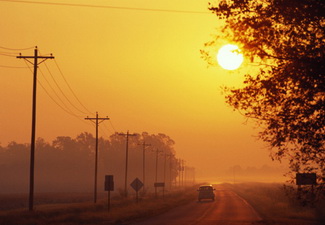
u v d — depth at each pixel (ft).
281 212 224.74
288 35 96.12
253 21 97.09
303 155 103.35
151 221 190.60
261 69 98.68
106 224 181.57
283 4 94.02
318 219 183.11
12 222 183.11
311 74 93.61
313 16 92.84
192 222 178.50
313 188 104.58
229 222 176.14
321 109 95.86
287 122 98.07
